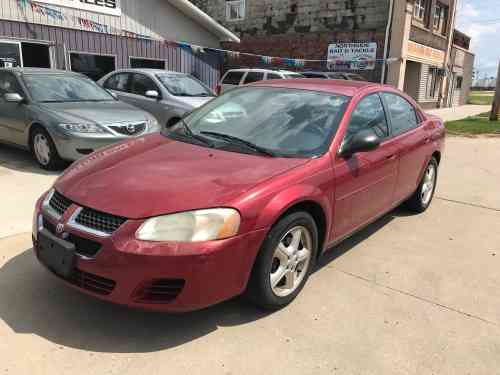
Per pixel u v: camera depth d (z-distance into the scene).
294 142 3.49
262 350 2.72
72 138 6.16
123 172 3.04
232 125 3.82
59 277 2.83
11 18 11.80
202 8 23.12
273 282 3.02
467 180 7.21
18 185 5.71
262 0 20.92
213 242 2.59
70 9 13.01
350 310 3.20
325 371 2.57
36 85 7.07
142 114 7.11
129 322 2.94
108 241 2.58
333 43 19.28
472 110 24.77
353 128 3.74
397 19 17.53
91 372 2.47
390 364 2.66
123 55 14.77
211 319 3.01
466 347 2.86
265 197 2.83
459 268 3.98
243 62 22.14
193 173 2.98
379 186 4.06
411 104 5.06
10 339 2.71
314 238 3.30
